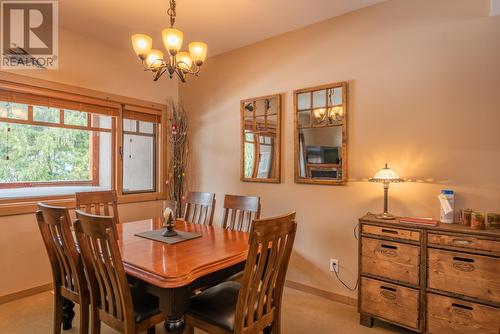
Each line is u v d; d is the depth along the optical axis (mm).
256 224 1367
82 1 2592
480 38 2176
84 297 1811
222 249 1896
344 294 2748
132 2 2605
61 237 1787
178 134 4094
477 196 2164
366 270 2324
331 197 2840
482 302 1864
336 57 2830
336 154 2801
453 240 1962
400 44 2496
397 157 2496
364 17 2680
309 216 2979
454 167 2252
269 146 3279
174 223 2348
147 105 3908
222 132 3764
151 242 2057
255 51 3438
